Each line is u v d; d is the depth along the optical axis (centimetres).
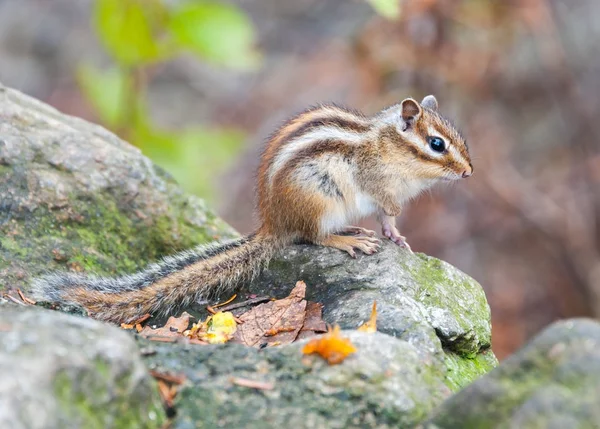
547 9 2475
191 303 1089
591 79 2728
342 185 1161
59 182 1185
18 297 1041
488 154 2397
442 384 828
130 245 1232
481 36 2219
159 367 793
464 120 2330
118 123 1691
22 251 1115
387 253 1093
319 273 1077
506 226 2452
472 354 1001
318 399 770
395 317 940
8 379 654
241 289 1104
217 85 2880
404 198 1246
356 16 2920
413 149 1200
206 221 1319
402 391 782
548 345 724
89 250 1175
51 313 784
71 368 683
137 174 1263
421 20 2055
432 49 2083
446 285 1057
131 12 1548
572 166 2603
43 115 1266
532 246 2478
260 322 984
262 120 2720
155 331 984
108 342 725
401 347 833
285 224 1138
